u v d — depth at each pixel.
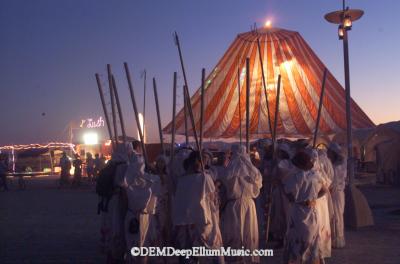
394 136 23.95
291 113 17.42
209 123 17.77
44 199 19.00
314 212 6.40
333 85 18.23
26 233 10.70
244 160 7.00
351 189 10.81
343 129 17.38
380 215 12.70
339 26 13.04
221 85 18.12
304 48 18.33
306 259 6.34
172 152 7.12
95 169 27.70
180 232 6.51
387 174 22.81
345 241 9.20
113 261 7.11
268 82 17.67
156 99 7.54
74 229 11.20
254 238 6.98
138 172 6.57
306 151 7.26
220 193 6.96
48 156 47.75
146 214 6.61
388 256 7.95
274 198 8.55
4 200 18.81
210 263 7.21
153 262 6.83
